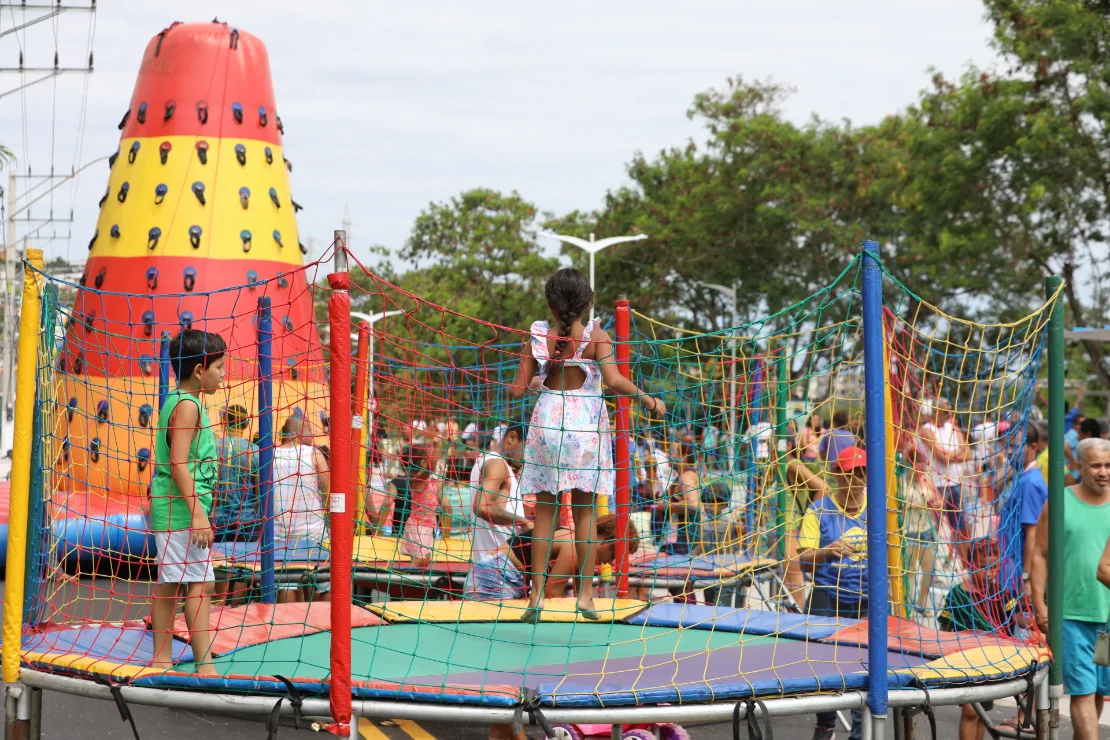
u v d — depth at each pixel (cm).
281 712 513
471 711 499
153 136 1705
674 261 4188
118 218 1675
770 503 922
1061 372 656
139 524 1336
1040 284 3244
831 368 642
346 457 495
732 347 831
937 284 3497
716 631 712
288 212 1777
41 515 631
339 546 494
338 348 493
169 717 866
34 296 585
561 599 795
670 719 508
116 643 612
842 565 744
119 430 1455
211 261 1656
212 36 1750
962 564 738
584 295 628
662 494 921
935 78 3216
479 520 865
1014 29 2983
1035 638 658
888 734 849
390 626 714
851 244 3712
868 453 524
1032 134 2900
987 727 683
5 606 570
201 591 568
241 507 734
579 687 516
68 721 841
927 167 3152
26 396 573
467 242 5006
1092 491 691
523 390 637
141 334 1605
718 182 4097
